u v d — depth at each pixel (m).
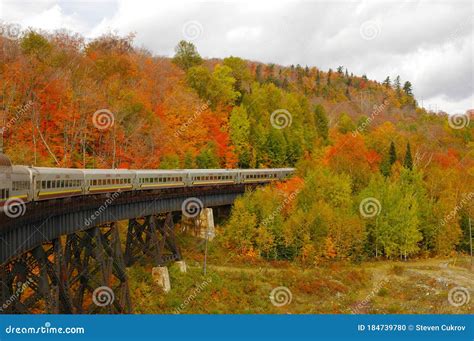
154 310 53.78
